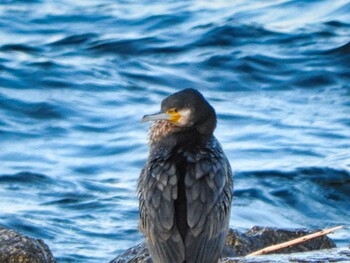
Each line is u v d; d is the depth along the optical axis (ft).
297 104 64.85
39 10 79.61
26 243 35.83
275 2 80.07
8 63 69.97
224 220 28.02
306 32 74.64
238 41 73.61
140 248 36.42
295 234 38.40
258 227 38.73
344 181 54.19
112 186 53.21
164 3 80.79
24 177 54.13
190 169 27.81
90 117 62.44
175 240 26.96
